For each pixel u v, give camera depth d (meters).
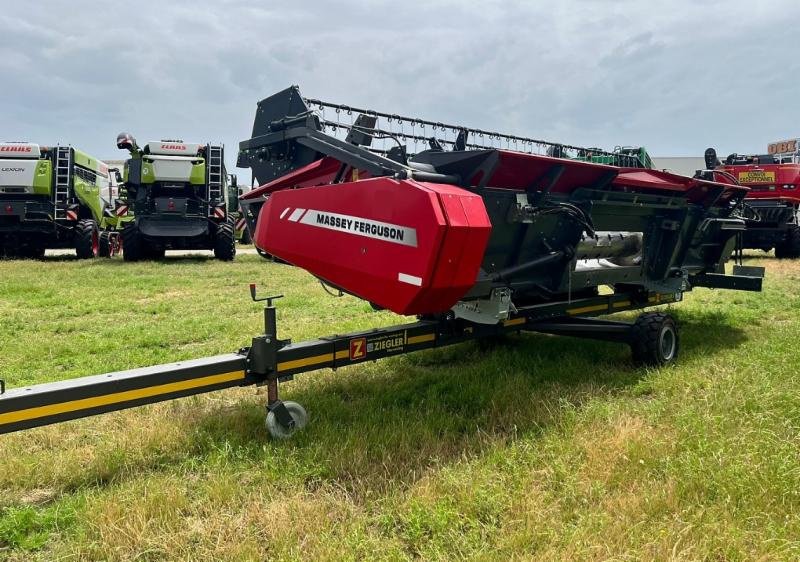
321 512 2.71
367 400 4.31
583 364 5.26
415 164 3.73
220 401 4.35
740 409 3.74
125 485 2.98
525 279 4.80
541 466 3.12
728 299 9.27
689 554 2.31
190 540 2.53
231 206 20.22
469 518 2.62
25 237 17.80
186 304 9.09
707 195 6.43
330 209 3.82
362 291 3.68
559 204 4.46
